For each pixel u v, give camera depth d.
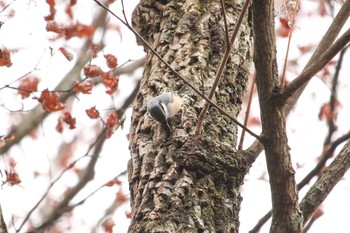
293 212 6.76
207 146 7.62
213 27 8.98
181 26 9.01
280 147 6.72
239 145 7.88
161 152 7.70
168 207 7.18
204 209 7.24
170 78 8.55
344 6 8.35
